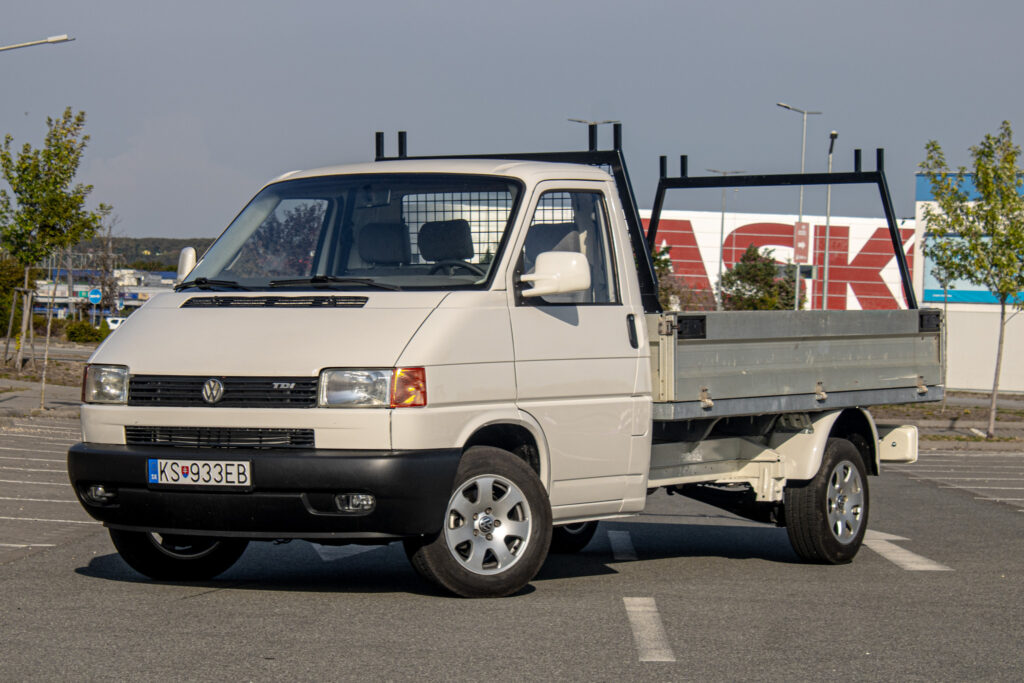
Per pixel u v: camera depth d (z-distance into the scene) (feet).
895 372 36.86
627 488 28.66
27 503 45.03
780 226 249.14
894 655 21.95
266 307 25.81
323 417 23.99
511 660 20.68
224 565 29.04
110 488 25.34
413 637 22.17
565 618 24.22
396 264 26.89
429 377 24.32
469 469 25.22
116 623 23.12
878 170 37.70
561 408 26.96
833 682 19.94
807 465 33.35
